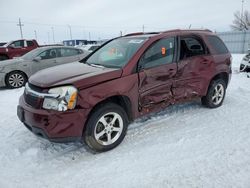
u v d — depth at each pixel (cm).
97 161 321
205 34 477
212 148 344
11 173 300
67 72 352
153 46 385
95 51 466
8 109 556
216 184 268
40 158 333
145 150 345
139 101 370
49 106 305
